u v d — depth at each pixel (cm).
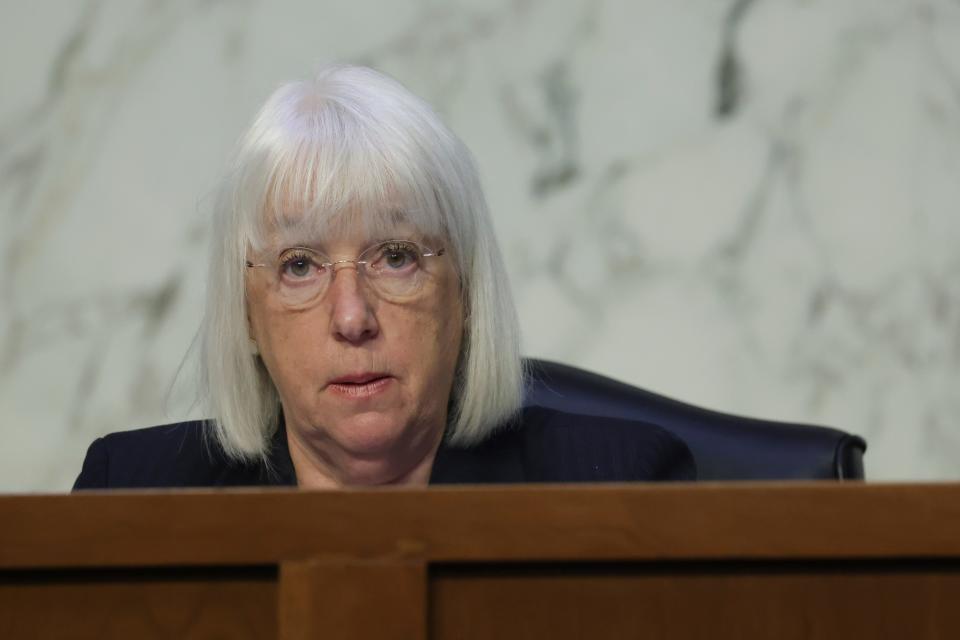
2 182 1208
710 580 429
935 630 427
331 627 416
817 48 1191
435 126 692
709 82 1193
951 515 420
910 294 1187
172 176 1209
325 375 664
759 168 1191
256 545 418
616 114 1198
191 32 1206
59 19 1209
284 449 743
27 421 1208
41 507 420
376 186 657
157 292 1211
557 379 855
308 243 663
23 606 426
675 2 1194
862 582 429
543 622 426
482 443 745
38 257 1209
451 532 419
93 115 1209
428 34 1202
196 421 799
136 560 418
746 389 1188
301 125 672
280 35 1203
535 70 1200
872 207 1188
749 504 421
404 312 667
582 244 1199
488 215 715
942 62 1191
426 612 419
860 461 787
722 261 1192
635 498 421
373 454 688
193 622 425
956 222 1188
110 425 1209
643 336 1193
